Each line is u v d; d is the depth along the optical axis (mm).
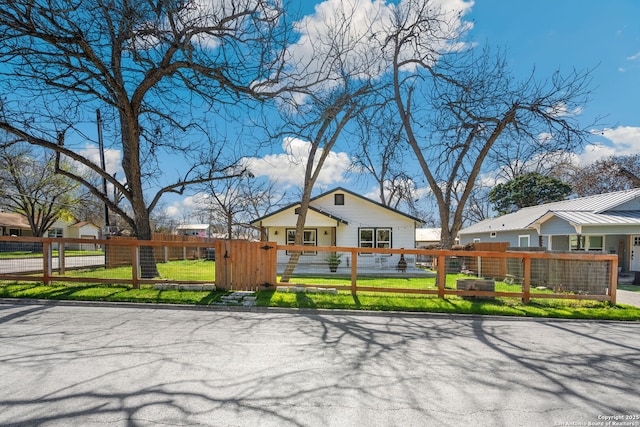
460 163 12117
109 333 5152
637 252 16422
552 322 6578
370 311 7000
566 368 4109
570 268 9719
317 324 5965
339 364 4066
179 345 4645
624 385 3646
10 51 8016
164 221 45656
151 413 2844
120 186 10336
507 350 4758
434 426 2771
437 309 7105
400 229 19625
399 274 15805
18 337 4887
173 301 7301
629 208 16000
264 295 7832
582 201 18938
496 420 2893
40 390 3221
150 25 7496
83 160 10039
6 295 7559
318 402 3113
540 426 2824
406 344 4941
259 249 8367
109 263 11953
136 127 10031
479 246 16609
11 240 8398
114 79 9023
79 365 3850
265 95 8930
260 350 4512
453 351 4668
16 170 23922
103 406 2945
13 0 6598
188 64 8141
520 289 10773
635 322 6691
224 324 5816
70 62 9234
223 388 3348
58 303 7164
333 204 19766
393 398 3232
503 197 33062
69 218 36625
